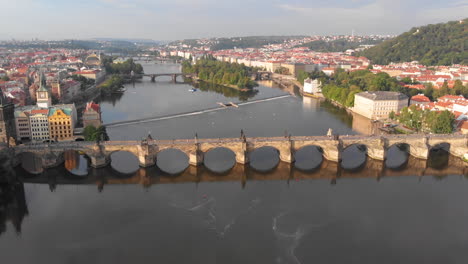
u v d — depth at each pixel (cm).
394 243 17550
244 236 18075
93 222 19288
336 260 16312
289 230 18600
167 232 18362
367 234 18262
